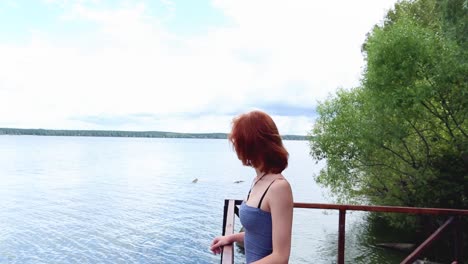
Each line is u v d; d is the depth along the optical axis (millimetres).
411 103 15180
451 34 14367
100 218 38781
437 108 16453
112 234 32719
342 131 20266
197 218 38469
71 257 26812
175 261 25719
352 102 20656
